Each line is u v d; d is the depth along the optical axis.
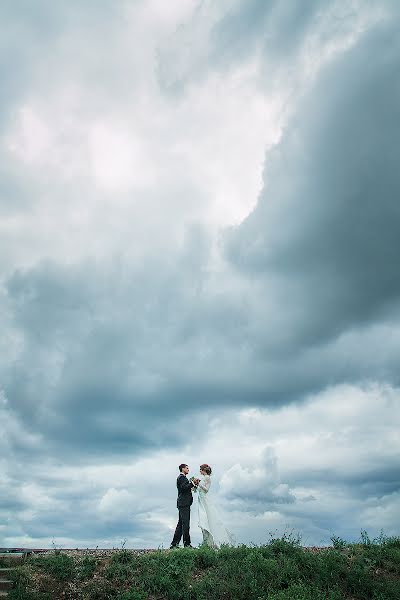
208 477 14.77
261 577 11.11
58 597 11.03
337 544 13.31
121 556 12.85
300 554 12.21
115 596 10.87
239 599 10.48
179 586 11.09
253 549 12.95
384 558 12.38
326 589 10.84
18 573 11.92
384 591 10.67
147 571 11.76
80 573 11.85
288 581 11.06
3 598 10.83
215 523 14.19
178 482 14.80
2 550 13.80
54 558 12.84
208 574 11.61
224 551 12.86
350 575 11.15
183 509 14.53
